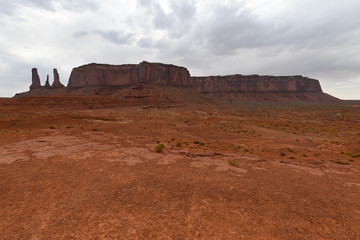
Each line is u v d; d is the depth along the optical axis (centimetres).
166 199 512
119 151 1078
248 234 373
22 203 473
